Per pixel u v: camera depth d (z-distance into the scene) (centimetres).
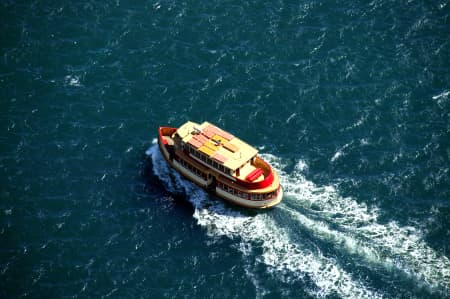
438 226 18350
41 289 17212
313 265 17612
